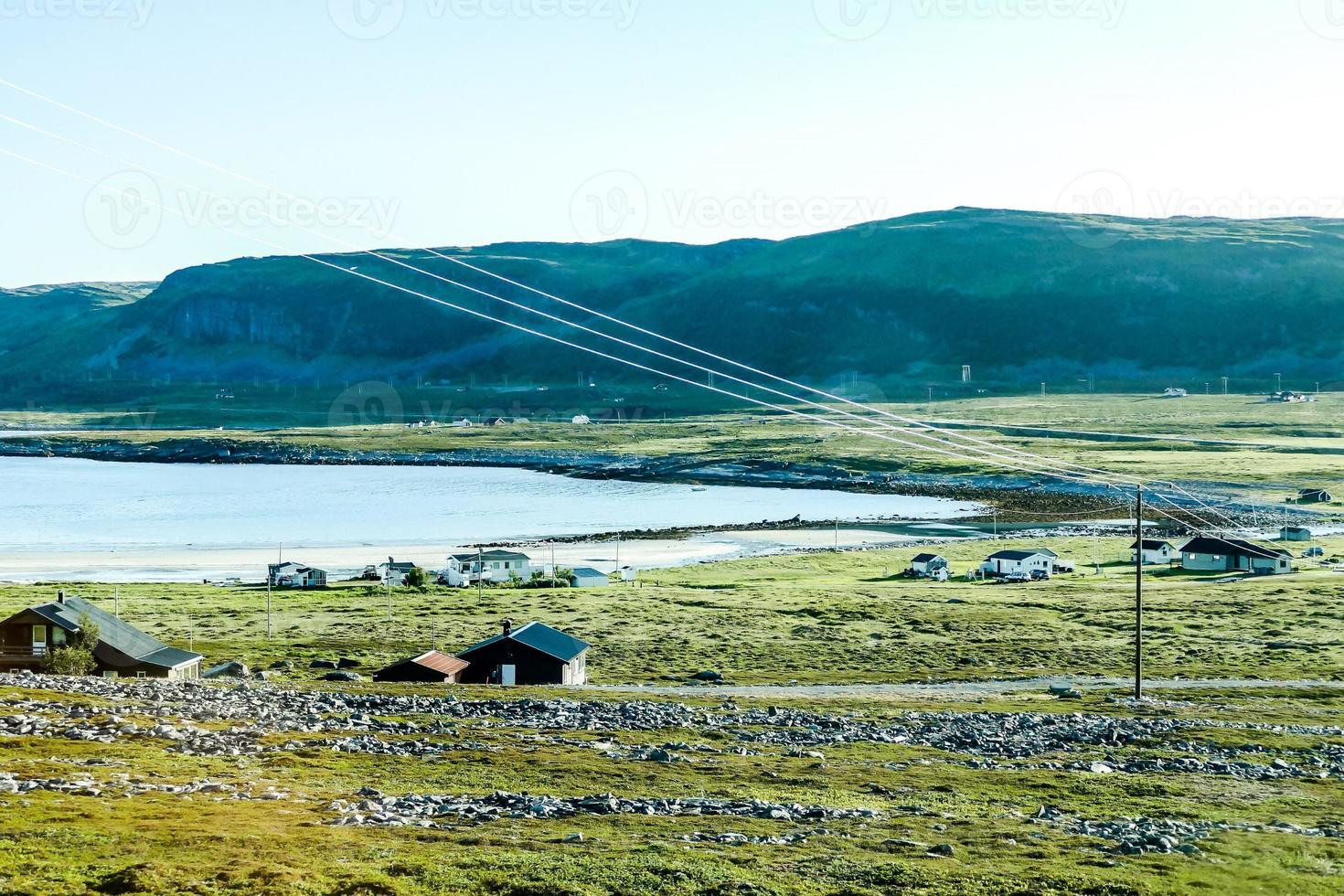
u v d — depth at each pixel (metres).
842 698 68.75
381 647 91.38
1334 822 38.56
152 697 49.78
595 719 53.75
